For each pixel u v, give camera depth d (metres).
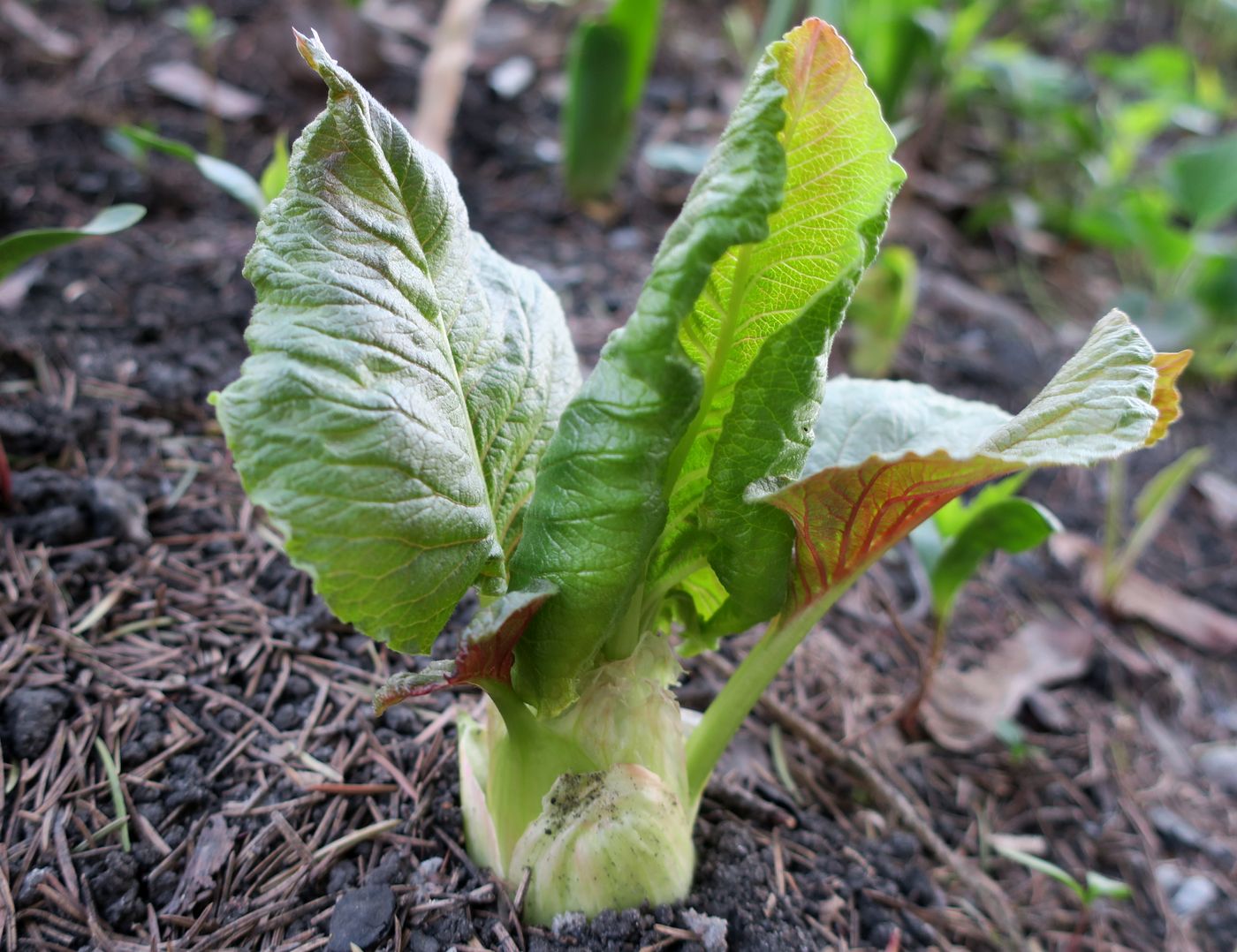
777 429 0.17
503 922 0.20
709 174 0.15
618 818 0.19
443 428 0.17
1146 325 0.54
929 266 0.58
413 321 0.17
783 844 0.24
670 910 0.20
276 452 0.15
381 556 0.16
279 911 0.20
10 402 0.30
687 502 0.19
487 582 0.18
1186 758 0.34
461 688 0.26
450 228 0.18
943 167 0.67
